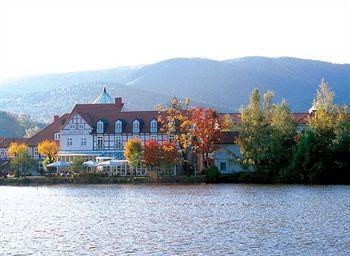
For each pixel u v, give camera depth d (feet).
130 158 471.62
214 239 178.29
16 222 224.12
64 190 394.32
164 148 462.19
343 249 161.07
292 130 445.78
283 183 425.28
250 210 247.29
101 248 168.55
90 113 577.02
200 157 485.56
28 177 476.13
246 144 436.76
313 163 423.64
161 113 556.51
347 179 426.10
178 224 210.79
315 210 241.35
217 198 304.91
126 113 568.41
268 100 464.65
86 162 495.82
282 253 157.28
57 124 630.74
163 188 390.21
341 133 434.71
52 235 191.52
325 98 449.48
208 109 469.57
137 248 167.63
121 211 255.70
